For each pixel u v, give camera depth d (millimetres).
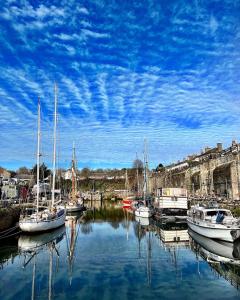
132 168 135875
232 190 49406
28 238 31609
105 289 16875
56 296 15883
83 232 37531
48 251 26109
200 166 64812
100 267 21203
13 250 26469
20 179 91688
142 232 37156
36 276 19234
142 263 22125
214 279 18500
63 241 30906
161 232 36938
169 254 24875
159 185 97438
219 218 28828
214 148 74125
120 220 51438
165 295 15969
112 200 121312
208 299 15398
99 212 69000
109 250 26516
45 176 103875
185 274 19516
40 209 51062
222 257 23719
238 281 18141
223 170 53281
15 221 35875
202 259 23141
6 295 16062
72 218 55094
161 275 19328
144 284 17656
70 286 17375
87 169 174375
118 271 20234
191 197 60031
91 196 119938
